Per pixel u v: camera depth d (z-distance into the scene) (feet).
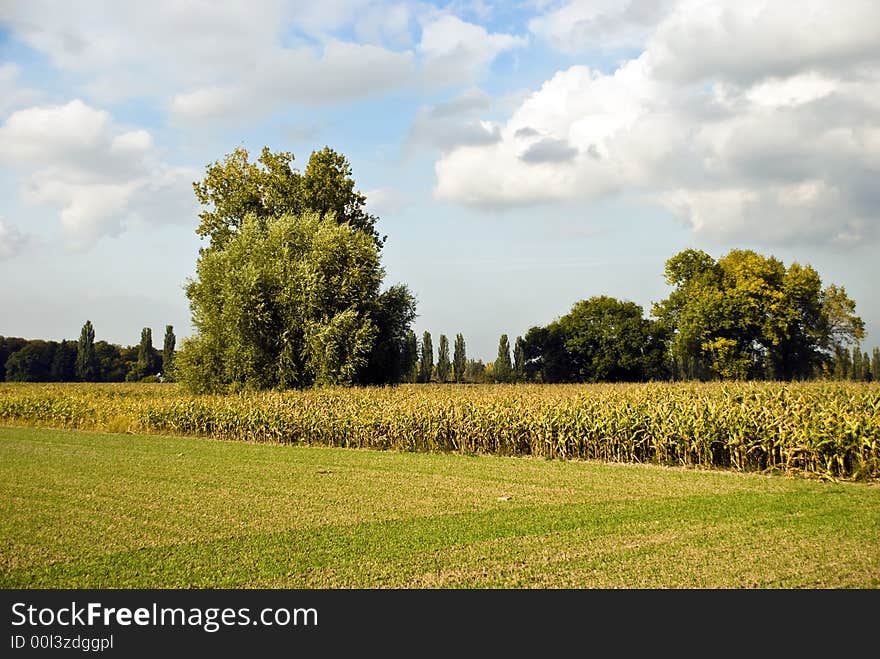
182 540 33.65
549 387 107.14
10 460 67.21
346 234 132.26
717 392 79.51
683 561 28.60
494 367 318.45
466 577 27.40
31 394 121.80
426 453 72.18
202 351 129.39
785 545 30.58
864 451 49.11
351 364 121.39
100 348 328.49
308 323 124.06
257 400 92.02
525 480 52.21
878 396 60.34
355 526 36.24
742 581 26.08
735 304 201.26
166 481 52.95
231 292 126.31
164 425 100.22
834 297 205.26
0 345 316.60
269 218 147.23
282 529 35.73
